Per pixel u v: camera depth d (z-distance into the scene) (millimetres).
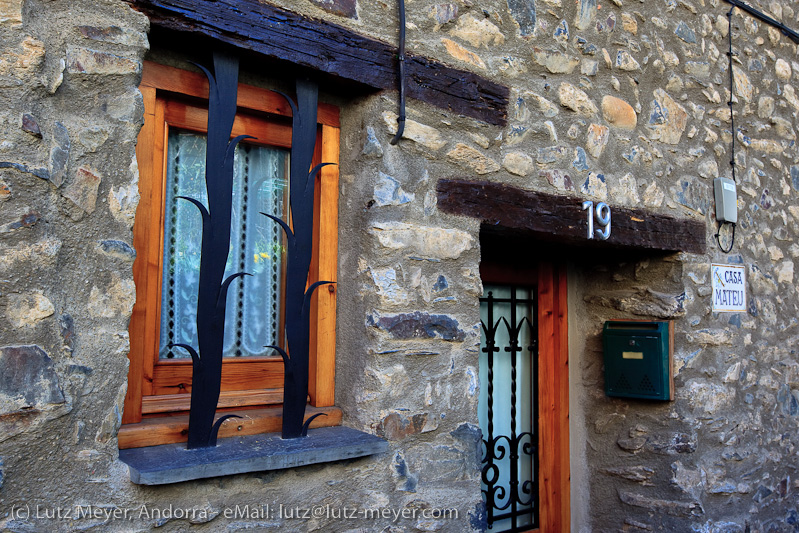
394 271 2096
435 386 2182
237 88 1942
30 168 1425
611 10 2902
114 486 1527
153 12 1675
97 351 1513
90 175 1522
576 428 3373
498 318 3168
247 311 2121
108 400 1525
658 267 3186
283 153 2217
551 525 3250
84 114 1527
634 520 3111
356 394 2088
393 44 2158
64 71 1498
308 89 2037
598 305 3379
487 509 3039
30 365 1405
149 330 1860
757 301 3535
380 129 2113
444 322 2207
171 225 1989
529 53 2557
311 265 2195
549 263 3365
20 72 1426
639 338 3076
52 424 1430
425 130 2215
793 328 3771
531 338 3314
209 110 1810
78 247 1497
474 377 2293
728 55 3516
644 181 2988
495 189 2402
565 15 2697
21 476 1386
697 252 3207
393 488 2057
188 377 1969
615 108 2879
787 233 3811
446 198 2256
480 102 2379
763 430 3451
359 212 2129
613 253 3330
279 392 2111
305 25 1953
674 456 3008
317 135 2213
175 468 1584
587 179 2732
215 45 1814
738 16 3604
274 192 2193
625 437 3184
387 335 2057
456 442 2225
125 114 1590
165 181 1931
